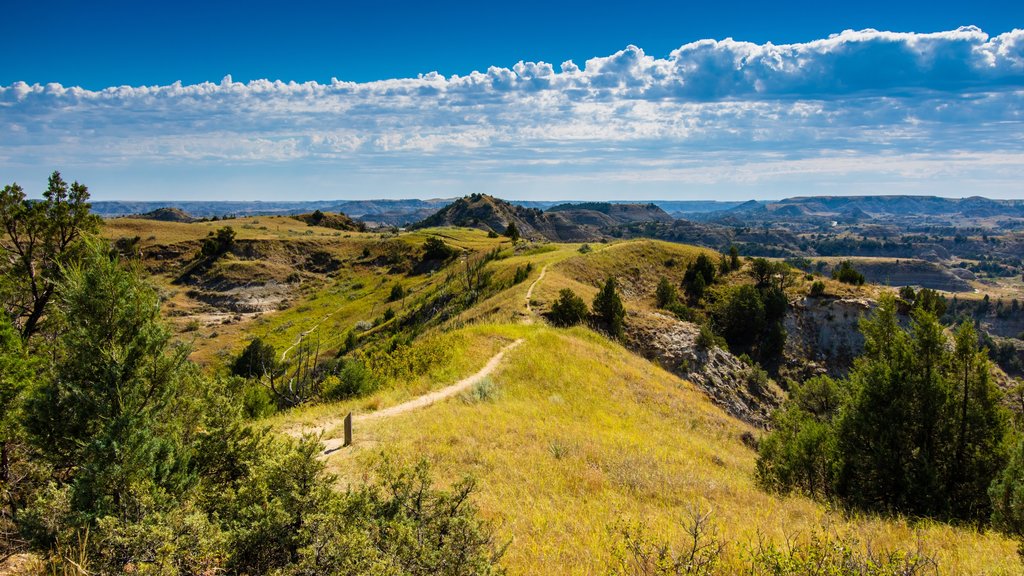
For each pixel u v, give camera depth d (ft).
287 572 14.88
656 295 221.05
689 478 41.50
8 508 22.70
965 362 38.22
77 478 18.16
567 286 179.52
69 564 16.56
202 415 23.62
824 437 44.62
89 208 53.78
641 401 81.30
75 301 20.04
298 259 380.17
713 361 155.74
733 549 24.64
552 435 49.78
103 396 19.48
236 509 18.95
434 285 287.48
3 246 50.29
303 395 82.28
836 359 199.52
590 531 28.17
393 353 78.38
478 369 78.23
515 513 30.45
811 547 20.25
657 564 21.24
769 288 213.66
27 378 25.26
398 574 15.64
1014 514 29.81
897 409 38.68
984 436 37.22
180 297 315.17
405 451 39.40
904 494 37.76
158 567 14.87
